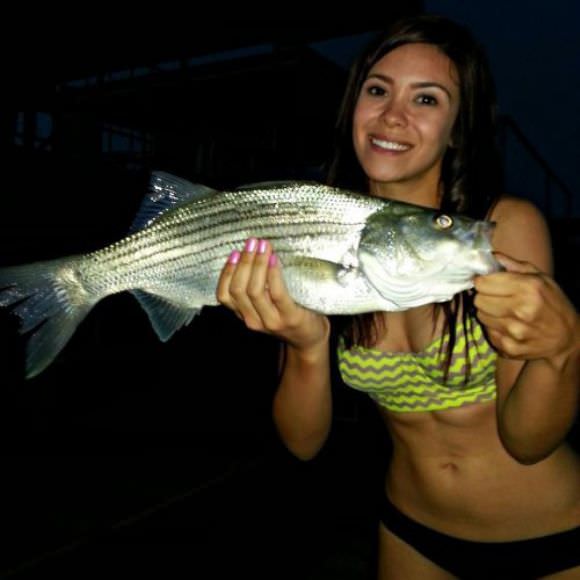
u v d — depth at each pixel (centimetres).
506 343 57
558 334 55
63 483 154
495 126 76
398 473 79
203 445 186
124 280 85
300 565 141
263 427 206
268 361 309
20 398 216
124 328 322
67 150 346
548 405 60
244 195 80
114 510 138
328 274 73
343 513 162
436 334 70
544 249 69
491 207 73
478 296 56
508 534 71
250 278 68
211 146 405
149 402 237
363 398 215
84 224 238
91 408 225
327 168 86
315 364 75
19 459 172
